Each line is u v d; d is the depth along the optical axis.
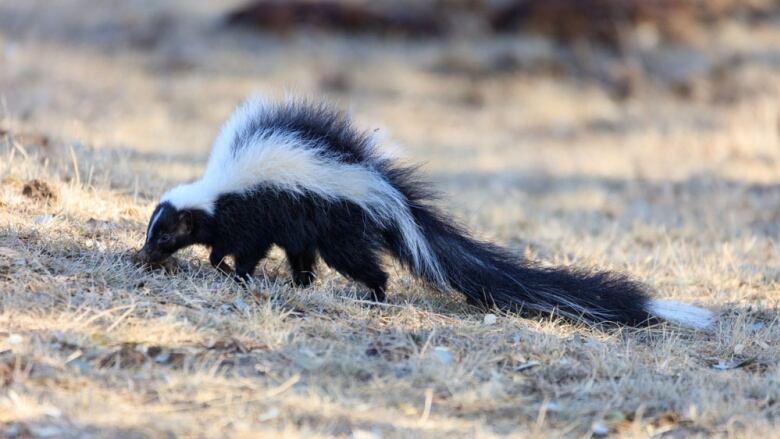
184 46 57.94
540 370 16.41
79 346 15.34
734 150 41.41
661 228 28.16
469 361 16.27
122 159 27.00
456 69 55.66
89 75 51.00
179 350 15.63
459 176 38.34
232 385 14.74
